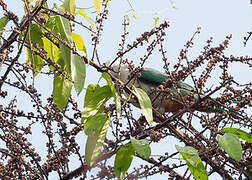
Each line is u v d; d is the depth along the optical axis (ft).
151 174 26.08
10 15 21.89
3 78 22.59
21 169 27.30
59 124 27.68
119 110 21.43
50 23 24.70
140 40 26.86
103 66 28.09
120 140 25.98
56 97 24.30
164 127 29.86
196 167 20.68
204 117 28.02
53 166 27.50
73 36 24.56
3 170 26.94
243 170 24.80
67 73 24.49
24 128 27.48
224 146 19.72
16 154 27.04
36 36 24.89
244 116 27.25
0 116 26.78
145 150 19.19
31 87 26.09
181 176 26.43
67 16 22.04
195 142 26.35
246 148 25.25
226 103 28.91
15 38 21.31
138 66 28.40
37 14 22.45
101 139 21.98
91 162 21.76
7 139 26.99
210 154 25.31
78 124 29.22
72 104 29.40
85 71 22.12
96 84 22.77
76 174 27.25
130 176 24.36
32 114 27.50
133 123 28.07
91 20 24.41
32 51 21.70
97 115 22.13
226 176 25.72
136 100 28.35
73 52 22.18
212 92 27.99
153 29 26.86
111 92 22.90
